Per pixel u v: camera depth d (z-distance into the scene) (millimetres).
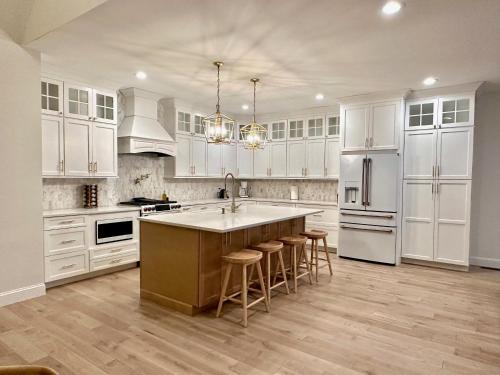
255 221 3398
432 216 4895
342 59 3576
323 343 2676
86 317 3117
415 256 5031
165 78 4367
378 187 5055
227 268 3137
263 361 2408
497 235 4914
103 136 4555
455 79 4297
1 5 3062
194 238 3152
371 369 2322
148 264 3539
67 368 2301
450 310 3352
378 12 2541
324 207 5918
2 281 3338
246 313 2967
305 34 2945
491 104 4902
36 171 3566
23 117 3432
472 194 5059
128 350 2541
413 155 5012
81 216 4117
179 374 2242
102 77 4348
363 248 5246
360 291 3893
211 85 4699
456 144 4699
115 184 5145
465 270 4730
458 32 2885
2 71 3266
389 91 4891
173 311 3277
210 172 6445
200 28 2846
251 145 4141
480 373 2291
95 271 4348
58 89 4051
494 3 2389
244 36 3008
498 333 2869
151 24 2783
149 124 5184
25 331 2830
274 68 3889
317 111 6172
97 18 2693
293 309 3357
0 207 3297
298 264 4688
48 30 2977
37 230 3600
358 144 5273
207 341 2691
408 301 3584
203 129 6254
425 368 2342
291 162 6496
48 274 3809
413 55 3447
